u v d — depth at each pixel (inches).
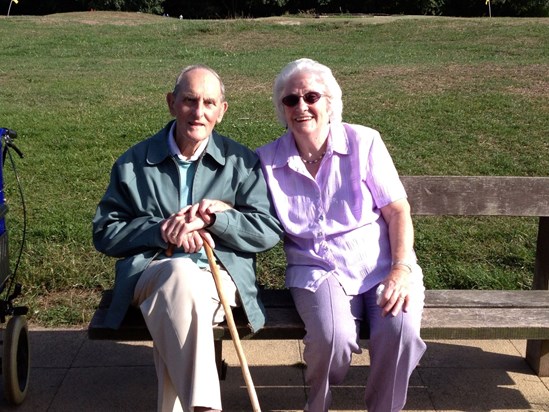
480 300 79.2
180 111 73.8
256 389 83.2
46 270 109.8
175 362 66.4
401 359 69.5
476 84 255.1
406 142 183.8
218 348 80.4
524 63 302.5
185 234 70.4
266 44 460.4
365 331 73.6
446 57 362.3
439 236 123.9
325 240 75.6
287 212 76.9
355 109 223.3
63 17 614.9
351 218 75.4
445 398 81.7
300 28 512.1
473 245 121.3
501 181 87.7
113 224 74.4
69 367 87.9
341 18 589.0
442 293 81.3
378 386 71.4
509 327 72.7
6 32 505.7
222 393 82.3
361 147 76.2
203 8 925.8
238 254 74.4
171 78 305.3
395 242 74.5
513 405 80.4
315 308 71.4
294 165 76.5
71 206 138.6
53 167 164.1
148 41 474.6
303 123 75.3
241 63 359.9
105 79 302.7
